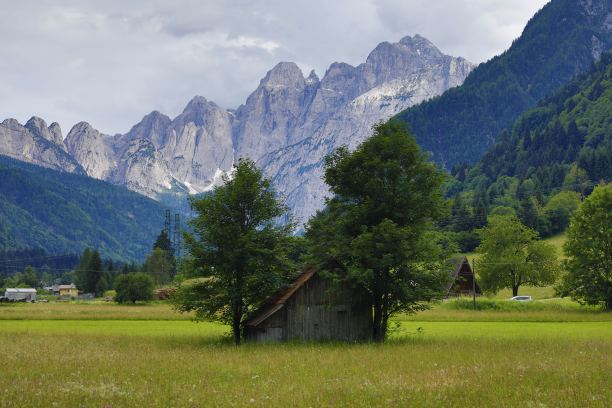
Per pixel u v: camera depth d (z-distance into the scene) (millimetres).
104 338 50281
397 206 49531
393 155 50094
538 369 26375
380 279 48125
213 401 19047
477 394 20203
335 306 52719
